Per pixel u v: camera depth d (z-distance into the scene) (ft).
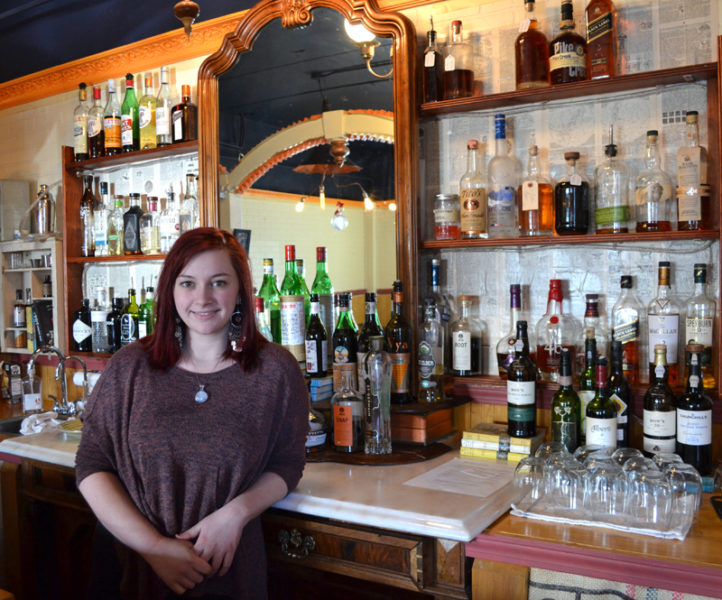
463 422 7.46
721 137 5.70
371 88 7.44
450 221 7.27
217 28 9.01
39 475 7.41
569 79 6.44
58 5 10.23
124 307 10.05
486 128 7.32
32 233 11.23
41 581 7.72
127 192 10.08
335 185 7.72
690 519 4.96
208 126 8.57
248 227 8.36
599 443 5.90
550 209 6.87
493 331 7.39
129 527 4.68
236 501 4.86
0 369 11.27
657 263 6.52
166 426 4.83
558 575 4.73
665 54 6.43
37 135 11.27
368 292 7.51
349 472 6.21
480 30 7.28
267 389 5.10
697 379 5.75
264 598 5.22
